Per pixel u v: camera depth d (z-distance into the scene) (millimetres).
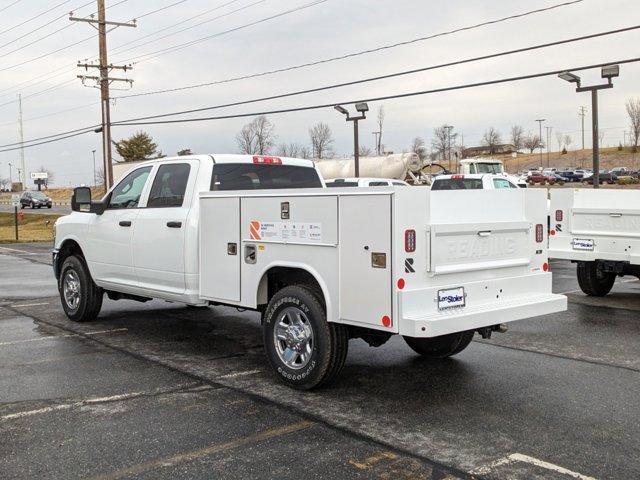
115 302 11008
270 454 4441
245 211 6355
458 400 5605
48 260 19156
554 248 11133
